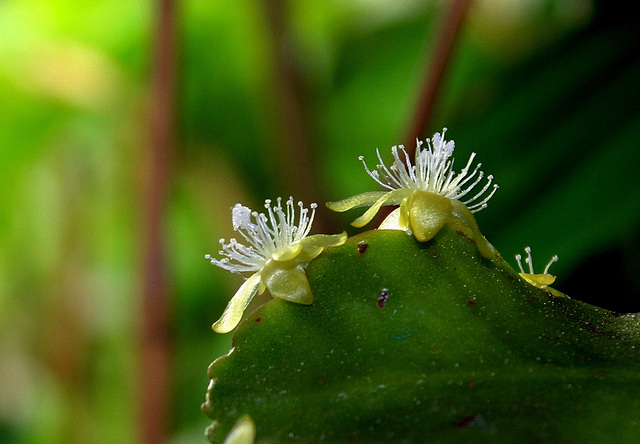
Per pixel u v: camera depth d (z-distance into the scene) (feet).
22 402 1.15
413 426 0.55
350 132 1.04
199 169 1.04
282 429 0.55
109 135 1.06
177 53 0.80
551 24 0.87
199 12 0.97
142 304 0.81
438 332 0.56
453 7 0.75
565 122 0.75
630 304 0.73
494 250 0.58
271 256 0.58
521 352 0.56
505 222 0.74
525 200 0.74
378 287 0.57
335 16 1.01
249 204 1.05
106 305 1.16
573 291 0.74
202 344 1.07
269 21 0.93
